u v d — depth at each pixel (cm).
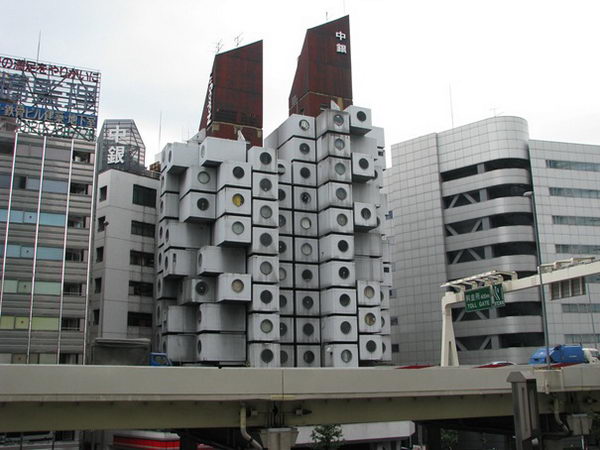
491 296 5025
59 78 6488
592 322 9169
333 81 7794
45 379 2312
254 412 2692
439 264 9769
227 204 6475
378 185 7562
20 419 2359
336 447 5656
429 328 9669
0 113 6166
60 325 5650
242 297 6338
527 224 9400
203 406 2666
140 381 2450
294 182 7125
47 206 5850
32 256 5688
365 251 7250
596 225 9581
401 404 3027
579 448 6147
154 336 7288
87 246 5947
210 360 6266
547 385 3080
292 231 7000
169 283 6925
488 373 3108
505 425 3541
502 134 9644
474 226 9688
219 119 7275
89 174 6134
